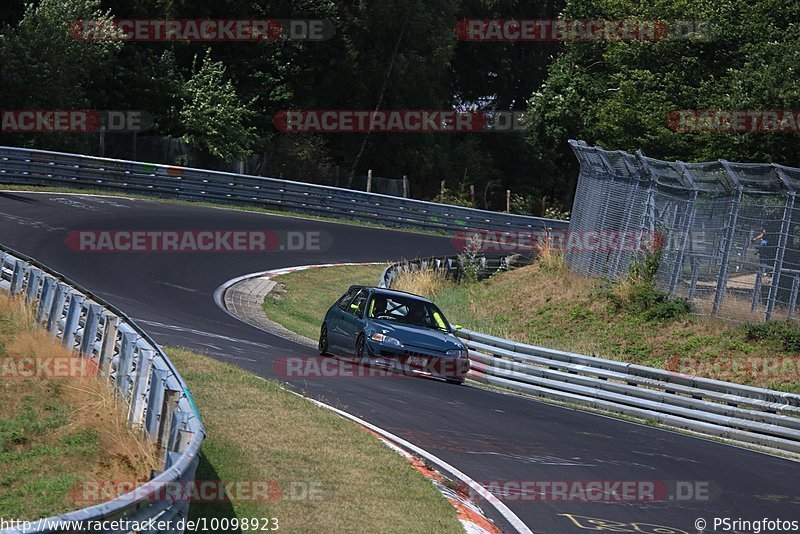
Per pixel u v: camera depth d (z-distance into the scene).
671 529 25.59
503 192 187.75
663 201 65.38
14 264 41.25
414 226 112.94
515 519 25.23
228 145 130.62
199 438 18.89
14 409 27.67
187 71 144.62
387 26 158.62
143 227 81.81
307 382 39.91
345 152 159.50
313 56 157.62
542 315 68.44
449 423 36.47
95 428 26.59
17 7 122.81
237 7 147.62
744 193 58.91
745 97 81.38
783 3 89.56
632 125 95.44
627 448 36.72
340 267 85.38
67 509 21.55
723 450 39.97
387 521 22.36
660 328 61.03
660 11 94.62
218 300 64.69
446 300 74.44
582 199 76.88
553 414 43.50
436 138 174.75
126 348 28.06
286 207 106.88
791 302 56.66
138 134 129.00
